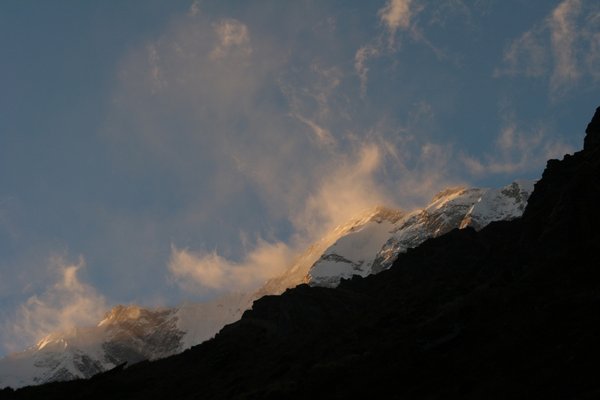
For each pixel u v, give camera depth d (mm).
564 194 59562
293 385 49625
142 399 63594
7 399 68812
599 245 50906
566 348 38062
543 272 51031
